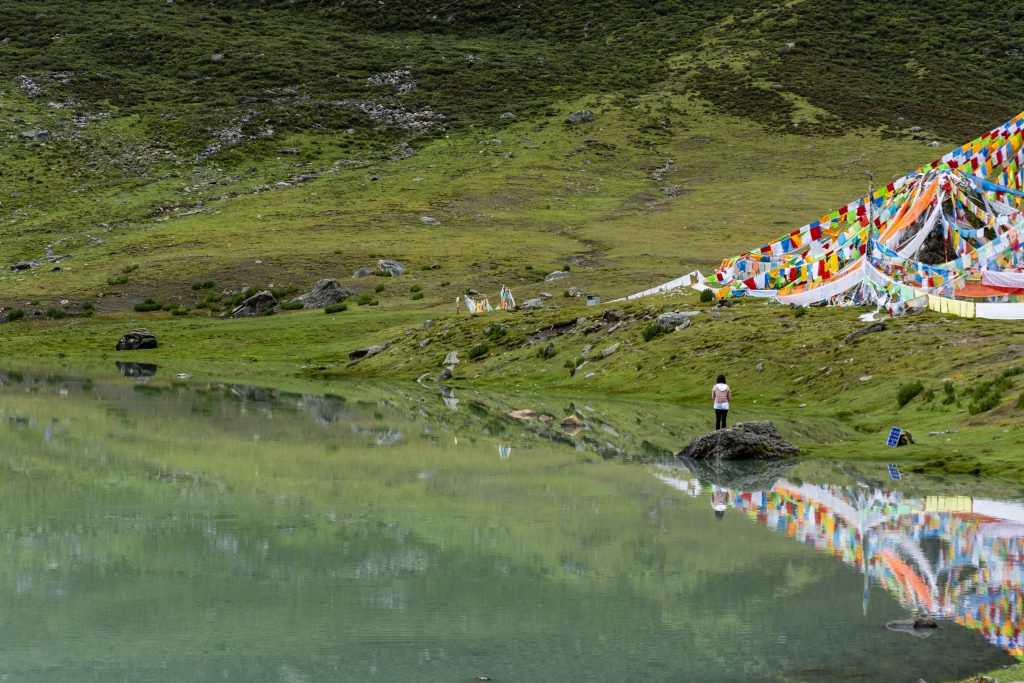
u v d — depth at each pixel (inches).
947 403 2111.2
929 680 761.6
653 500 1470.2
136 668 809.5
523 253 7037.4
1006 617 923.4
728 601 976.9
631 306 3757.4
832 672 782.5
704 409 2554.1
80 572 1087.0
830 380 2561.5
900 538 1225.4
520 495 1507.1
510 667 804.0
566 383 3171.8
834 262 3348.9
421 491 1545.3
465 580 1053.8
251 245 7440.9
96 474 1689.2
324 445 2033.7
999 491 1512.1
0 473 1689.2
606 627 900.6
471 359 3720.5
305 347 4793.3
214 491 1542.8
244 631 897.5
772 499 1467.8
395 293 5984.3
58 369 4160.9
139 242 7687.0
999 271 2984.7
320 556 1149.1
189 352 4867.1
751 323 3147.1
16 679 788.0
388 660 823.1
